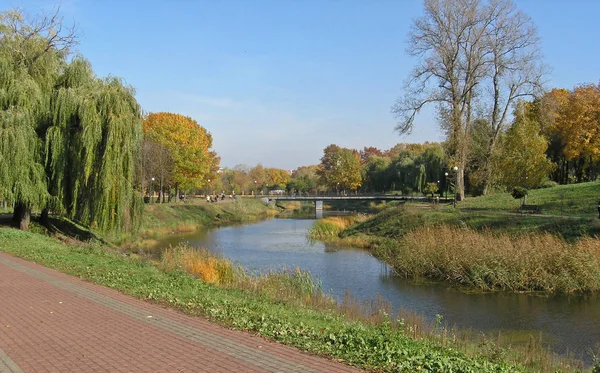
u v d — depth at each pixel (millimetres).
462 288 20422
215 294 12305
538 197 35656
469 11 37906
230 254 30828
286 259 28688
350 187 100375
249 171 147500
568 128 49688
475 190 56438
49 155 24688
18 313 9570
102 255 19594
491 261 21031
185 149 59625
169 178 56594
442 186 73500
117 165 24609
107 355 6949
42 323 8812
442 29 38625
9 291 11812
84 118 23797
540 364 9539
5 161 22797
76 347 7348
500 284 20141
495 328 14609
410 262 23906
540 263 19875
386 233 35844
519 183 45969
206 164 62844
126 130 24828
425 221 33906
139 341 7684
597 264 19516
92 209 24500
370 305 15898
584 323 15031
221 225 53938
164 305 10516
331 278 22812
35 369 6352
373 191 100500
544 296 18688
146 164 50594
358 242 35031
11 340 7715
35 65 25578
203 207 60719
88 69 27156
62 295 11438
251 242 37469
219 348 7320
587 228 23984
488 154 43688
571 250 20062
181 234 43562
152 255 25016
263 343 7648
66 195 25156
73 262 16594
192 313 9734
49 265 15961
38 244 21062
